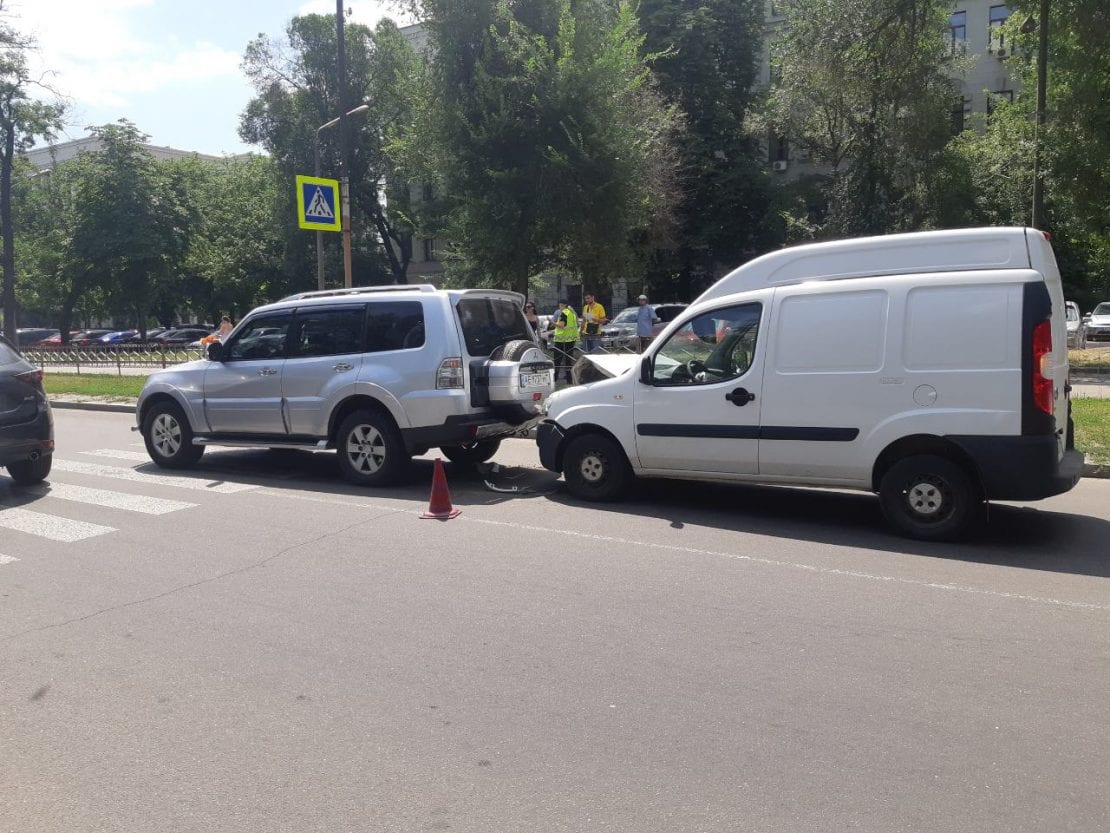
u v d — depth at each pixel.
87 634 5.16
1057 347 6.65
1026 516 7.75
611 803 3.31
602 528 7.46
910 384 6.77
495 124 19.05
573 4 19.72
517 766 3.59
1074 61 19.73
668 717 3.99
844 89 26.59
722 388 7.63
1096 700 4.10
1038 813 3.21
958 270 6.77
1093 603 5.44
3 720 4.11
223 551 6.86
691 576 6.05
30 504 8.73
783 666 4.52
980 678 4.34
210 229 52.78
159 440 10.73
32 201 49.47
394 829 3.18
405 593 5.76
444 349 8.81
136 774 3.61
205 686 4.42
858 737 3.78
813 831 3.11
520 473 10.31
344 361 9.30
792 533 7.23
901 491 6.93
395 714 4.07
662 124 29.66
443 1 19.28
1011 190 28.30
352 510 8.24
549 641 4.90
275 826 3.21
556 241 20.70
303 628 5.17
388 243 48.56
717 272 43.72
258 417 9.87
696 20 37.56
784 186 40.91
